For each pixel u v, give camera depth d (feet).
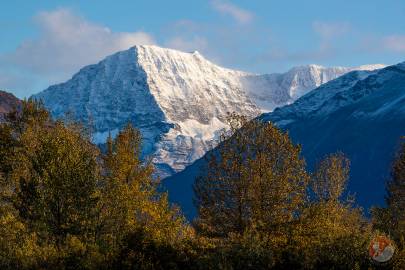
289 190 167.73
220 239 162.61
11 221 150.71
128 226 153.28
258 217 166.50
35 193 149.28
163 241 151.12
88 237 147.23
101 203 151.23
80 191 147.74
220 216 172.86
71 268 136.36
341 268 137.28
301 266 139.54
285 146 169.78
